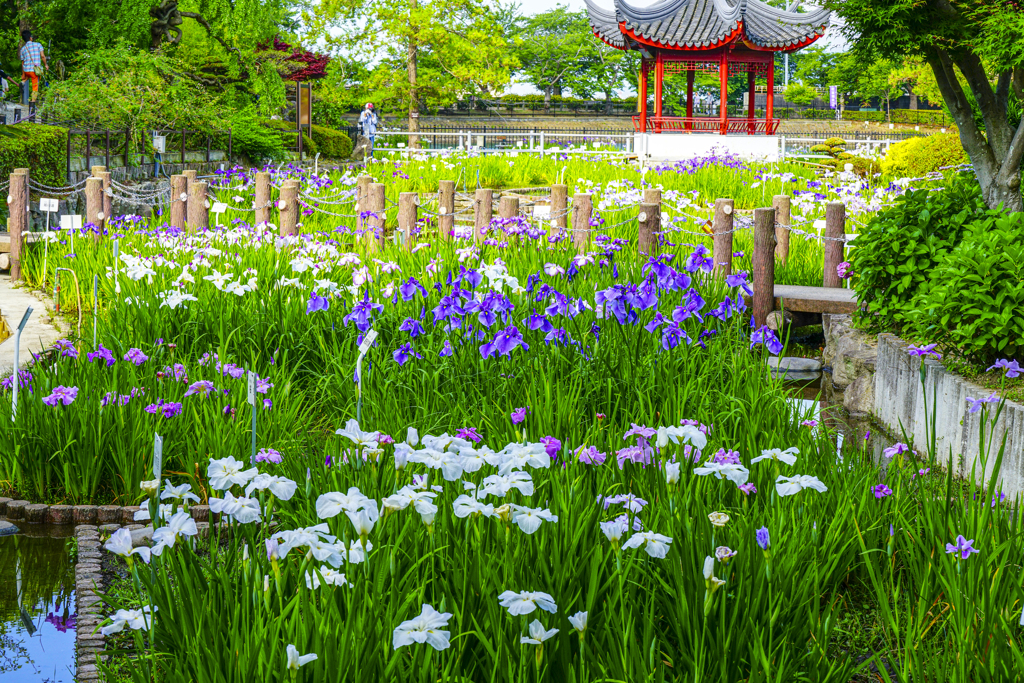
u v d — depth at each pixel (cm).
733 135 3212
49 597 470
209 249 999
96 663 381
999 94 969
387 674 301
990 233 746
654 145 3219
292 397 688
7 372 666
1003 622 361
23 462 574
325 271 980
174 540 324
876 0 937
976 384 668
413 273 1020
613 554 381
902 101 7638
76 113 2048
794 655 358
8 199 1245
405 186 2061
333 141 3412
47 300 1107
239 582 350
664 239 1083
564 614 336
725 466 373
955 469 664
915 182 1869
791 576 381
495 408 604
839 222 1161
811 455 545
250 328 787
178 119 2303
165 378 654
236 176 1920
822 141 3688
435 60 4162
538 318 662
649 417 603
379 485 436
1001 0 881
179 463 577
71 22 2683
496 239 1120
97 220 1304
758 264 1072
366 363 682
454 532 400
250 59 2872
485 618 345
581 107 6825
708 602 323
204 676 299
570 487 421
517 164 2308
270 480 331
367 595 326
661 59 3297
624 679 323
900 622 416
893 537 452
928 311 718
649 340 724
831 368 969
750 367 694
